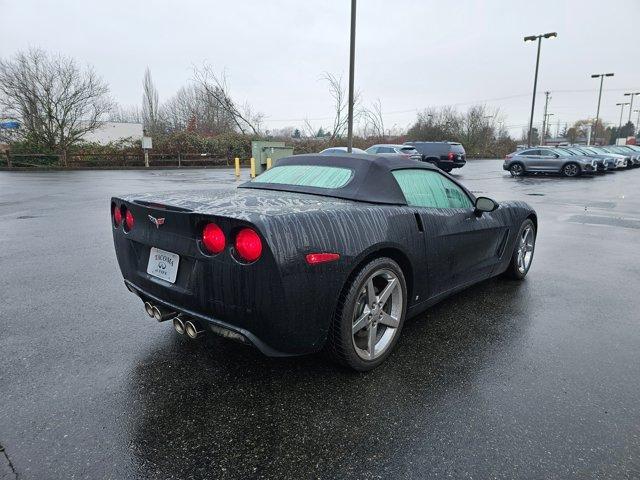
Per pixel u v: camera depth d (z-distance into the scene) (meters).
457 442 2.10
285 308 2.23
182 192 3.18
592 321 3.61
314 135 34.03
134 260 2.88
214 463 1.94
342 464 1.94
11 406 2.32
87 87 26.70
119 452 1.99
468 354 3.01
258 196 2.86
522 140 73.25
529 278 4.83
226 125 36.66
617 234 7.55
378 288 2.85
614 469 1.93
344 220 2.50
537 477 1.88
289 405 2.38
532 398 2.48
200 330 2.55
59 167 25.67
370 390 2.54
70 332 3.25
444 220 3.27
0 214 9.06
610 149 33.72
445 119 51.94
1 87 25.23
